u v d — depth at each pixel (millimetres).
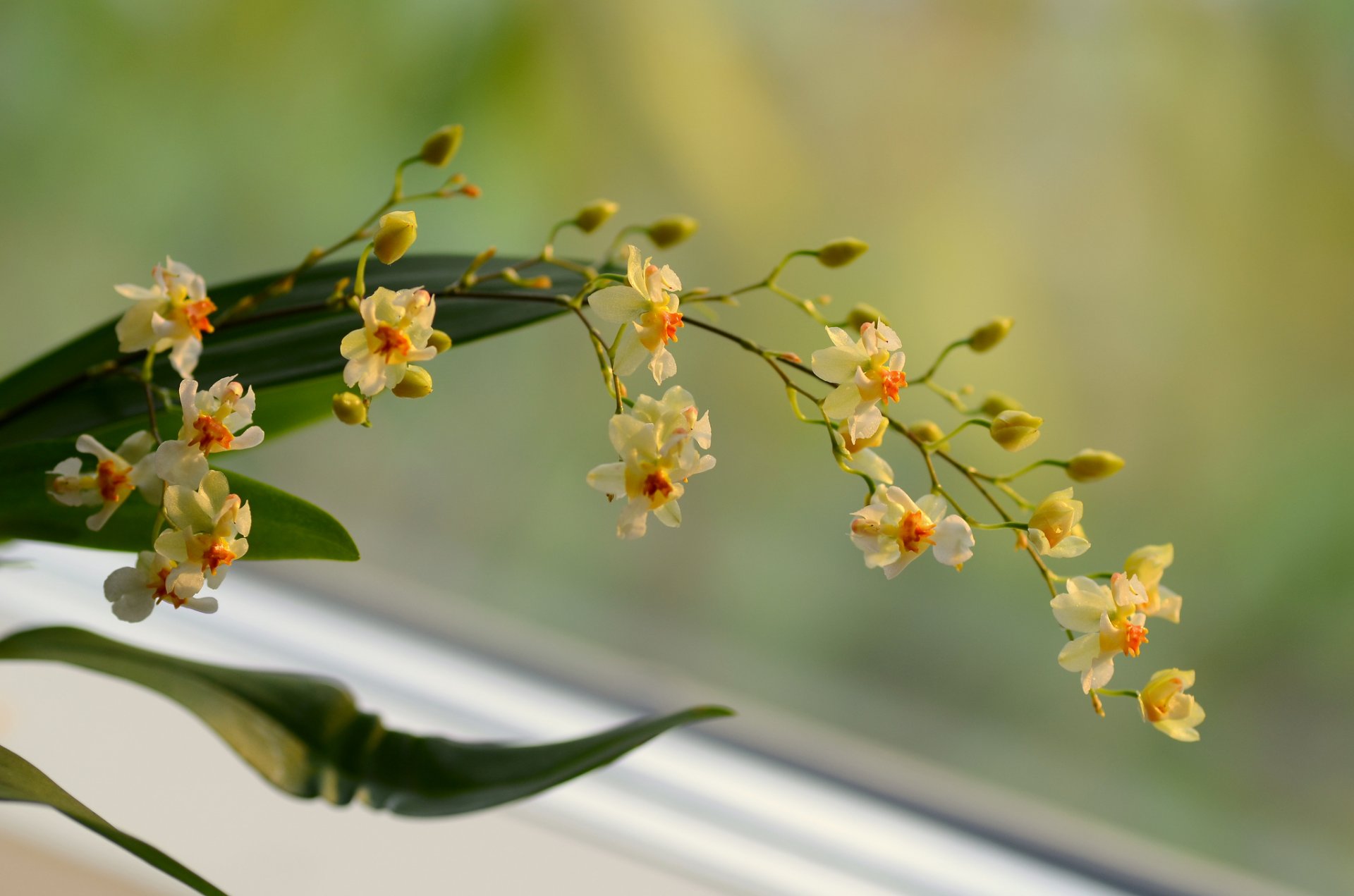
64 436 517
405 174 883
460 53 875
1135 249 831
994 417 506
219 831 662
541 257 506
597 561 937
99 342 531
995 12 818
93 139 905
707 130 871
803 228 868
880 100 850
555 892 679
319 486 947
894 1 830
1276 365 821
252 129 900
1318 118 785
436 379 922
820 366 477
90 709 717
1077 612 480
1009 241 847
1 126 890
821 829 801
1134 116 813
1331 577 822
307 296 531
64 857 625
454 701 855
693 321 478
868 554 476
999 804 861
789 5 842
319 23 878
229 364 520
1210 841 851
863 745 894
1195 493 841
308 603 901
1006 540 855
